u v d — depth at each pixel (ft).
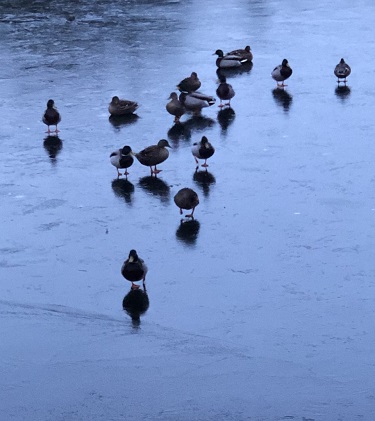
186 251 56.13
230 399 41.60
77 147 75.51
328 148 73.46
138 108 85.40
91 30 116.26
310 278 52.49
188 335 47.14
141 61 101.45
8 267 54.60
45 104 87.10
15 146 75.92
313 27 115.96
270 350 45.60
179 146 75.20
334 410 40.63
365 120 80.28
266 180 67.15
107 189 66.44
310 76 94.63
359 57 101.04
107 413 40.91
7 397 42.39
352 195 63.82
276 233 58.23
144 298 50.83
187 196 60.13
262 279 52.54
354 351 45.34
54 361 45.21
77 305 50.37
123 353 45.57
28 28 118.01
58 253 56.34
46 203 63.93
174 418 40.32
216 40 110.32
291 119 81.20
